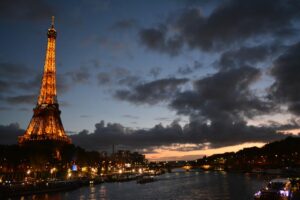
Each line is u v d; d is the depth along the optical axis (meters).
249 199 154.62
